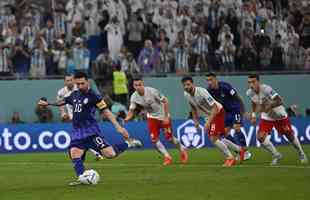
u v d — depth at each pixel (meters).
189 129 79.81
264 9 97.25
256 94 58.41
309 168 51.94
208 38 90.75
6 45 84.56
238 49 91.88
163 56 88.44
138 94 58.66
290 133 58.50
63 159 65.75
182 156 60.00
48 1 93.19
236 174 47.38
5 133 76.81
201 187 39.75
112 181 43.88
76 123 42.06
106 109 42.22
